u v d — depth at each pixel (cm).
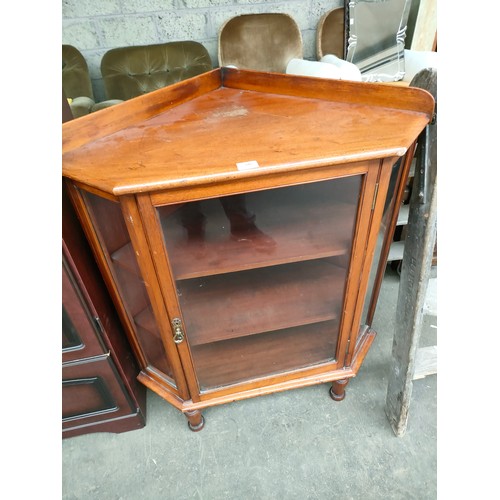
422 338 132
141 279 78
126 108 81
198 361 104
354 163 63
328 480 97
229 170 58
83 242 83
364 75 181
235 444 107
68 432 106
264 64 186
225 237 81
